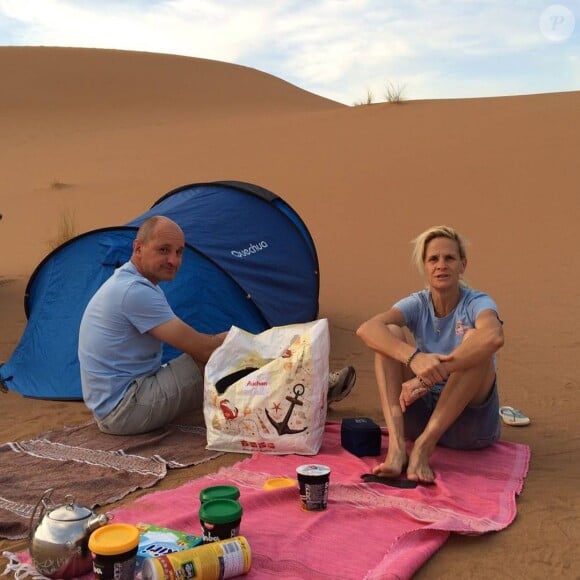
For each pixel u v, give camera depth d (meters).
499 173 14.29
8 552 2.96
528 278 8.90
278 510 3.33
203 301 5.64
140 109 38.06
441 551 3.04
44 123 34.25
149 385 4.52
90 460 4.09
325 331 4.19
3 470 3.93
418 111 22.80
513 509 3.38
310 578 2.73
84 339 4.58
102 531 2.56
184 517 3.16
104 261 5.80
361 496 3.51
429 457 3.83
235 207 6.57
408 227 11.95
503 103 21.52
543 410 5.02
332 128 22.59
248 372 4.32
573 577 2.84
